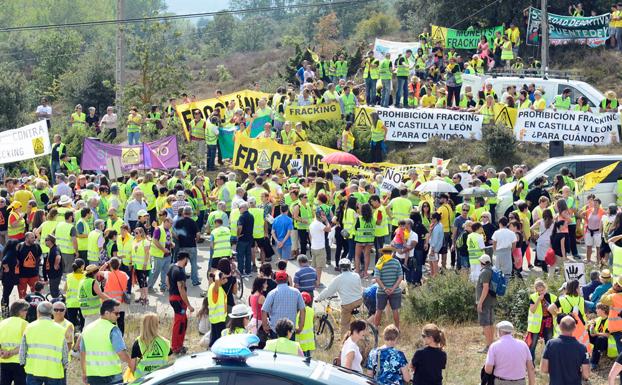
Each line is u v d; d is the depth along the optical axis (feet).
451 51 195.21
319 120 150.10
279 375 45.55
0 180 127.03
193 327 83.87
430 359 53.01
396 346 77.97
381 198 107.04
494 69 179.63
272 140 129.08
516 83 157.17
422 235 93.50
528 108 149.69
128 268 90.84
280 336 56.29
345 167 124.67
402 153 149.38
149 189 110.63
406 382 53.21
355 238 97.86
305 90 149.79
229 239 91.09
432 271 96.02
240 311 62.08
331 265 105.81
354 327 55.21
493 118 150.10
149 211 110.52
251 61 326.85
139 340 56.70
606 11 228.22
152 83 180.14
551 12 229.25
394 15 379.14
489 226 94.53
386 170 116.37
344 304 74.08
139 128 149.89
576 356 54.60
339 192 106.11
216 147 148.87
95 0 545.44
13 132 125.08
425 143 152.15
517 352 55.26
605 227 97.30
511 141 145.79
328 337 76.59
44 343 58.39
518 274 91.35
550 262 90.07
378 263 75.87
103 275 76.13
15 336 60.39
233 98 157.17
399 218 99.96
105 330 56.49
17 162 149.89
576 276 76.74
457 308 85.35
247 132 141.90
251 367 45.85
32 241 87.15
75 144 154.20
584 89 154.71
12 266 86.33
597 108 153.48
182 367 46.50
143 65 179.42
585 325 68.28
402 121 151.33
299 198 104.68
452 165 144.77
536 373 69.62
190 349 77.30
